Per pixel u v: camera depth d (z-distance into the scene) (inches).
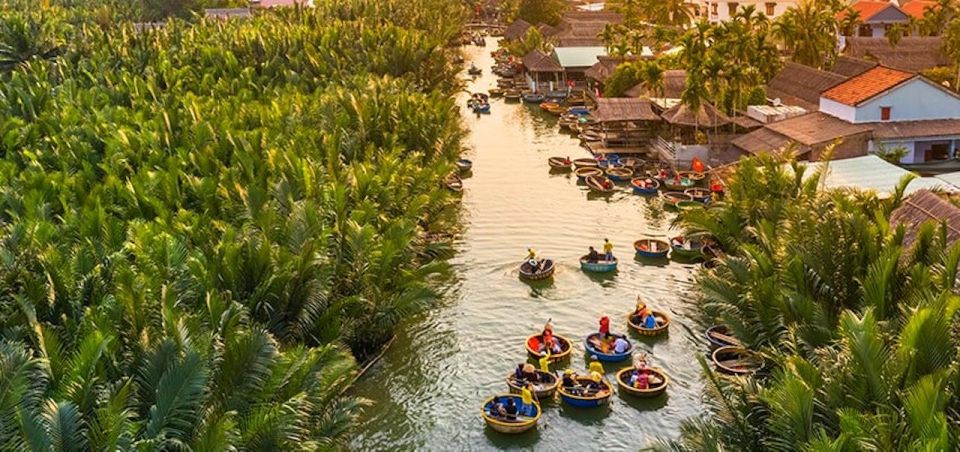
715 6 6294.3
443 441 1652.3
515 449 1625.2
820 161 2571.4
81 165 2379.4
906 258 1535.4
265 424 1116.5
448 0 7632.9
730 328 1603.1
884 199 2084.2
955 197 2196.1
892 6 5369.1
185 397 1082.1
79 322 1364.4
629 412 1723.7
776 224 2037.4
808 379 1122.7
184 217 1830.7
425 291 1895.9
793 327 1363.2
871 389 1071.0
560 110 4576.8
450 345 2004.2
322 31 4603.8
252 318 1553.9
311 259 1636.3
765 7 6127.0
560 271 2417.6
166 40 4505.4
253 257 1604.3
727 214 2231.8
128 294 1330.0
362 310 1836.9
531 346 1950.1
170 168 2133.4
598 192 3144.7
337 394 1464.1
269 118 2844.5
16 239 1590.8
